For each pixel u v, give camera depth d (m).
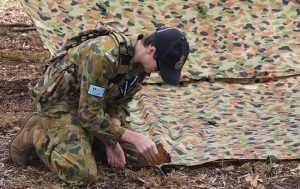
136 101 7.73
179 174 5.92
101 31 5.42
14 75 9.05
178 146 6.41
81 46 5.45
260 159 6.16
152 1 9.65
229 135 6.85
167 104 7.73
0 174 5.93
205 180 5.86
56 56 5.57
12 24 11.15
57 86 5.57
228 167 6.09
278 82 8.42
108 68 5.27
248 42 9.20
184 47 5.13
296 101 7.85
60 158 5.58
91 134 5.77
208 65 8.69
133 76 5.50
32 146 5.98
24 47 10.29
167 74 5.14
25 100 8.11
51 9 9.12
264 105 7.77
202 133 6.89
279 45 9.17
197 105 7.75
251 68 8.66
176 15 9.52
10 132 7.05
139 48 5.27
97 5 9.38
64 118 5.66
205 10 9.64
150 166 6.00
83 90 5.34
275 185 5.79
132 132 5.61
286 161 6.19
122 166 5.83
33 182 5.73
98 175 5.85
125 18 9.33
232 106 7.74
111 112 5.92
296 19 9.70
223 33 9.33
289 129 6.98
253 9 9.77
